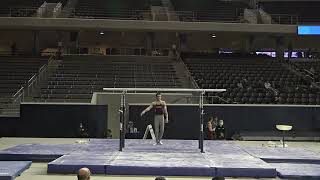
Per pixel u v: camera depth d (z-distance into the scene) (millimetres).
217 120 20328
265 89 24438
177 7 35406
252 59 30375
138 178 9977
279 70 28188
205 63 28938
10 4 33344
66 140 18656
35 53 30219
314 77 27156
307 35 30375
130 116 20562
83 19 27859
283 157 12305
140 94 21531
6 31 31344
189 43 34281
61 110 20609
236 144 15977
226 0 37375
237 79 26203
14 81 24453
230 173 10141
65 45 32000
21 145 14430
